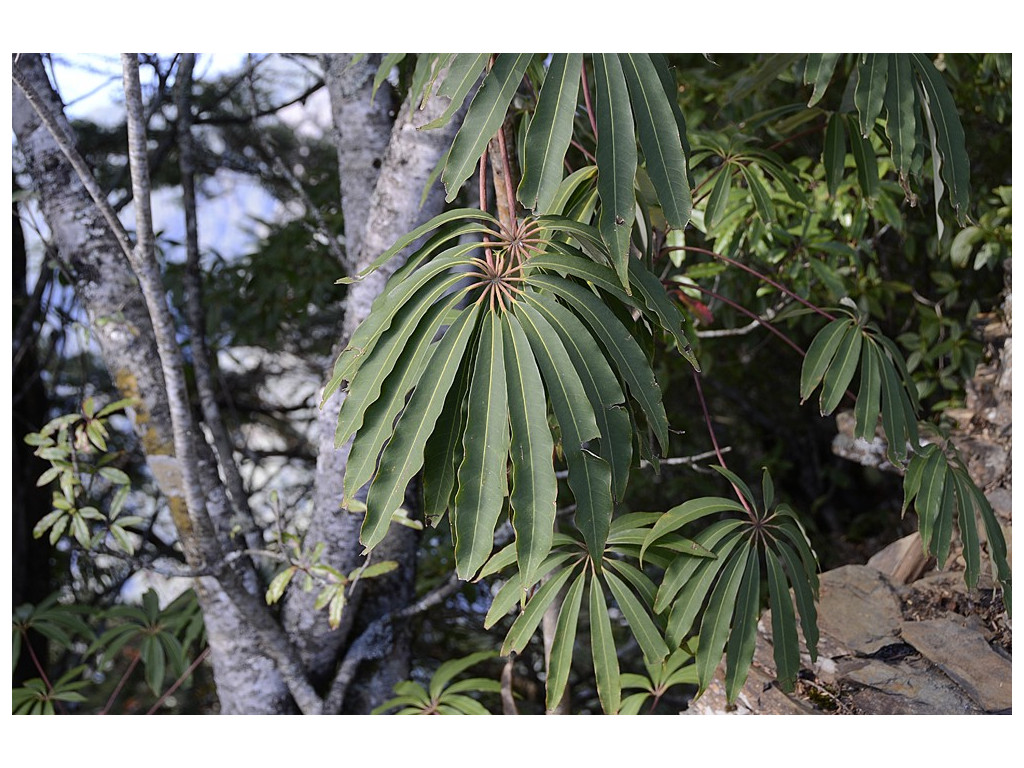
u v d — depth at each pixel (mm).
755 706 975
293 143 2307
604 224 722
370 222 1155
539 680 1885
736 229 1375
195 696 2006
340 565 1237
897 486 2277
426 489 775
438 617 1934
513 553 933
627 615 929
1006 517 1135
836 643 1028
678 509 909
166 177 2145
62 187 1188
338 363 830
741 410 2342
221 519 1196
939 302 1597
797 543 926
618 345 756
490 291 757
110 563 1968
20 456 2014
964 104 1614
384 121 1303
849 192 1419
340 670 1240
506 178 857
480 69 792
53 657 2209
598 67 746
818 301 1564
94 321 1190
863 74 903
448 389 727
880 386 949
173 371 1031
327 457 1209
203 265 2018
